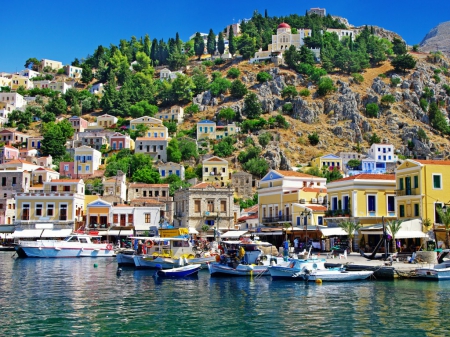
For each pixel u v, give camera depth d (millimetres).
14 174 131000
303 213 76688
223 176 183500
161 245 72688
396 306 37625
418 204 67438
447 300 39562
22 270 65750
